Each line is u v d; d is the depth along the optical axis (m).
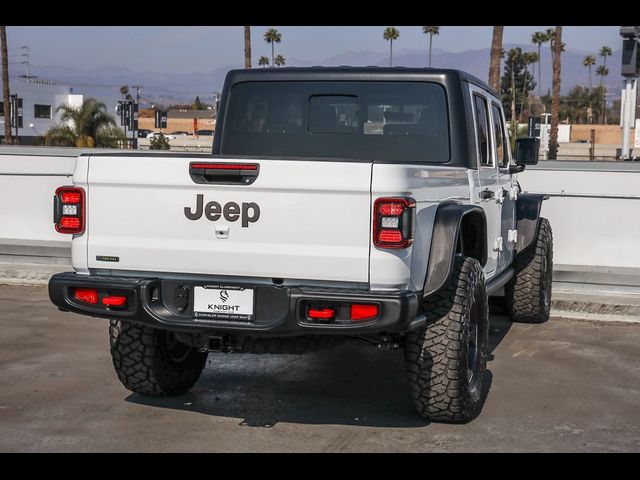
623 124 17.91
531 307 8.10
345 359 6.72
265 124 6.30
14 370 6.17
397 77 5.93
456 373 4.82
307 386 5.90
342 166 4.28
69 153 15.64
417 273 4.55
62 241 10.98
